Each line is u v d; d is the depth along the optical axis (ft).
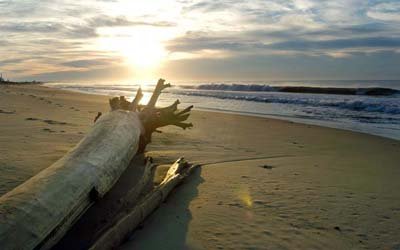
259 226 10.97
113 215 11.09
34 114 34.60
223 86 142.72
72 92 108.99
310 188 15.01
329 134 32.30
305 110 58.08
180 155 20.57
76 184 10.16
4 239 7.27
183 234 10.22
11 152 17.65
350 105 62.08
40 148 18.95
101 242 8.43
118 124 16.20
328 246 9.87
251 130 33.76
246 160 20.30
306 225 11.18
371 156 22.77
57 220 8.75
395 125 40.45
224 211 12.06
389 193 14.66
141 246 9.44
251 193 14.07
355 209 12.68
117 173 13.24
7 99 51.96
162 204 12.59
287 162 20.17
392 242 10.20
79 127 27.40
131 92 122.01
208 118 43.45
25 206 8.30
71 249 9.05
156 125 22.22
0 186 12.55
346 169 18.89
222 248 9.53
